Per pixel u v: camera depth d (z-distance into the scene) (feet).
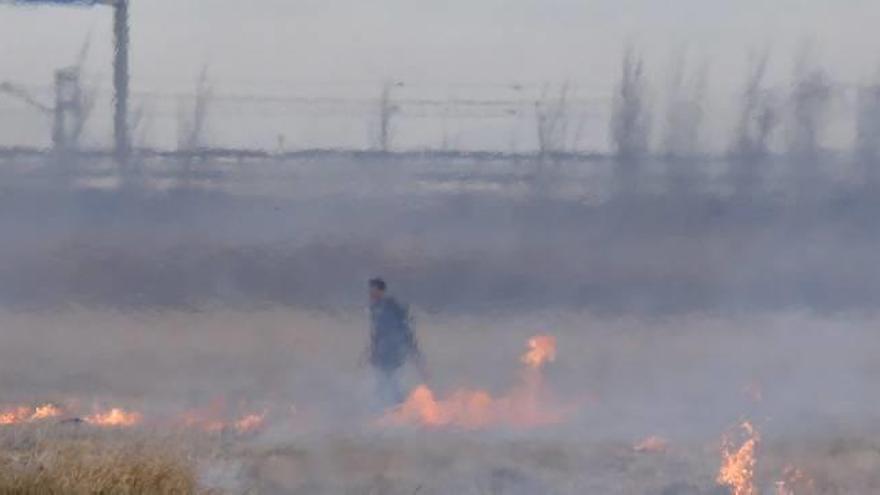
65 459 174.09
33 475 166.20
